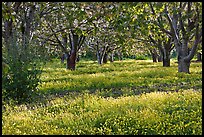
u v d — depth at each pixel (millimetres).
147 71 27125
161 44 36844
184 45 25000
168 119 9156
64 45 32125
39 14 17734
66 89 16953
